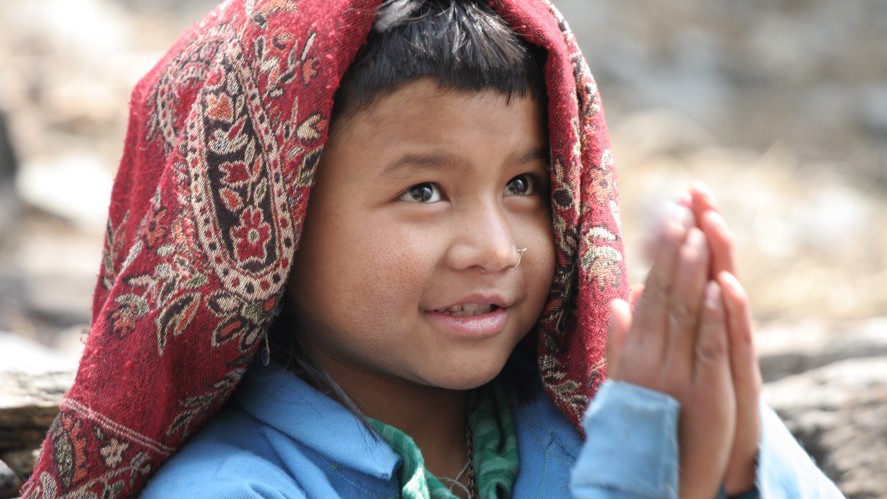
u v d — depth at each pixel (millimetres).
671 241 2291
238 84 2596
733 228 9023
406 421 2885
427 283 2605
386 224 2592
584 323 2746
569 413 2822
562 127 2643
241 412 2807
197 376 2637
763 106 11500
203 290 2576
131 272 2648
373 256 2596
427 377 2674
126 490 2662
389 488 2719
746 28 12906
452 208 2613
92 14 11359
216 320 2586
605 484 2266
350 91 2543
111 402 2605
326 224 2627
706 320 2270
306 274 2682
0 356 4125
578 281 2762
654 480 2246
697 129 10828
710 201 2318
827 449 3834
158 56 10836
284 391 2768
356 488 2691
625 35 12305
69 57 10688
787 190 9773
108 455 2617
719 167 10094
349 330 2668
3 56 10539
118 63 10664
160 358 2588
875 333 4559
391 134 2547
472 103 2541
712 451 2297
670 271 2291
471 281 2613
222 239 2578
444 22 2551
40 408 3482
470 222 2594
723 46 12445
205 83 2637
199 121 2613
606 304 2748
